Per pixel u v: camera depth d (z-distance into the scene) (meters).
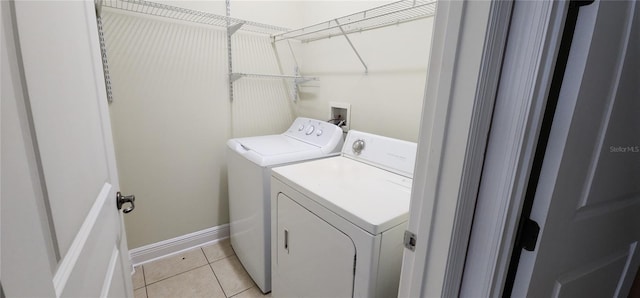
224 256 2.15
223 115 2.18
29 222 0.38
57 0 0.56
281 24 2.29
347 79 2.04
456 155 0.61
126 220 1.94
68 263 0.52
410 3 1.46
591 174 0.72
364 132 1.82
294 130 2.18
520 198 0.63
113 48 1.70
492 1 0.52
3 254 0.33
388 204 1.06
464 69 0.58
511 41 0.56
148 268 1.99
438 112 0.63
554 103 0.60
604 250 0.91
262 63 2.29
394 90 1.73
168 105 1.94
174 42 1.89
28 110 0.42
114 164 0.97
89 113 0.74
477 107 0.57
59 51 0.56
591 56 0.57
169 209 2.09
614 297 1.07
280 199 1.40
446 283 0.69
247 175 1.71
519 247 0.69
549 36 0.54
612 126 0.71
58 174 0.51
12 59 0.38
